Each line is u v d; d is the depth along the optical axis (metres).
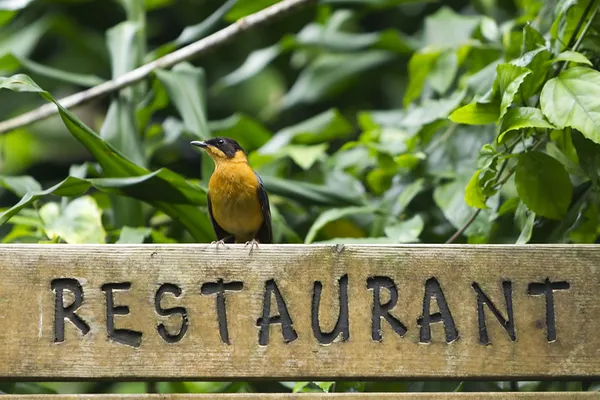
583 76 6.15
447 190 7.75
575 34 6.81
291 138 9.58
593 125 5.89
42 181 12.64
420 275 5.54
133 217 8.12
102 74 12.51
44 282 5.40
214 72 12.48
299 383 6.68
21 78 6.57
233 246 5.55
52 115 8.73
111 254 5.48
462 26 9.91
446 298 5.52
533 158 6.51
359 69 11.34
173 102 8.02
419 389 7.32
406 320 5.48
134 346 5.37
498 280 5.56
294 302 5.48
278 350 5.41
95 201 7.93
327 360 5.41
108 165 7.23
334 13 11.25
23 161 12.54
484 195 6.50
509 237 7.55
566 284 5.57
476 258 5.58
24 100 12.12
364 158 8.83
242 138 9.97
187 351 5.38
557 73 6.60
